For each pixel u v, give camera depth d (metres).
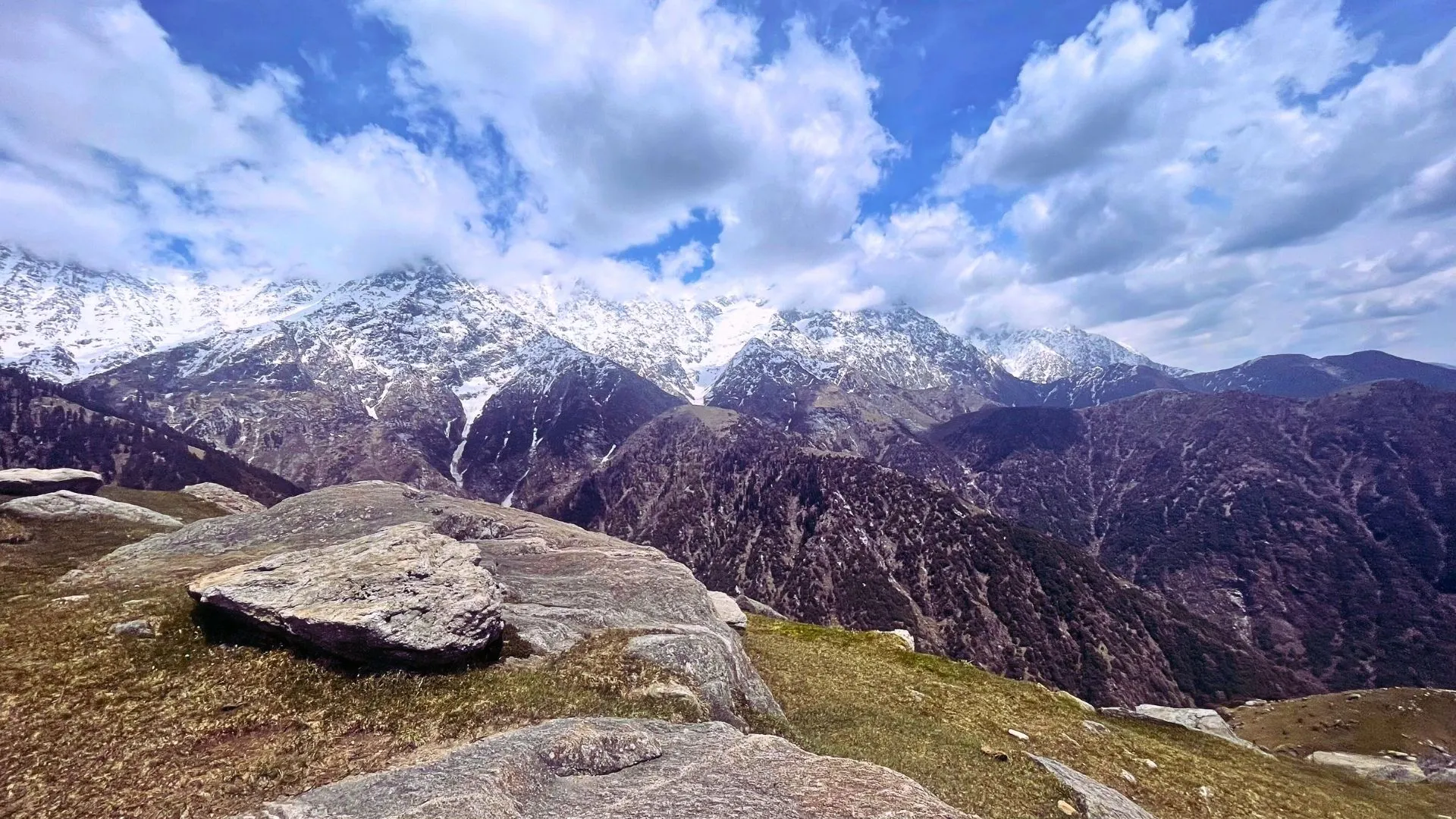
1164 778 43.97
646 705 33.09
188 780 23.59
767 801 20.97
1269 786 48.44
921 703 48.88
